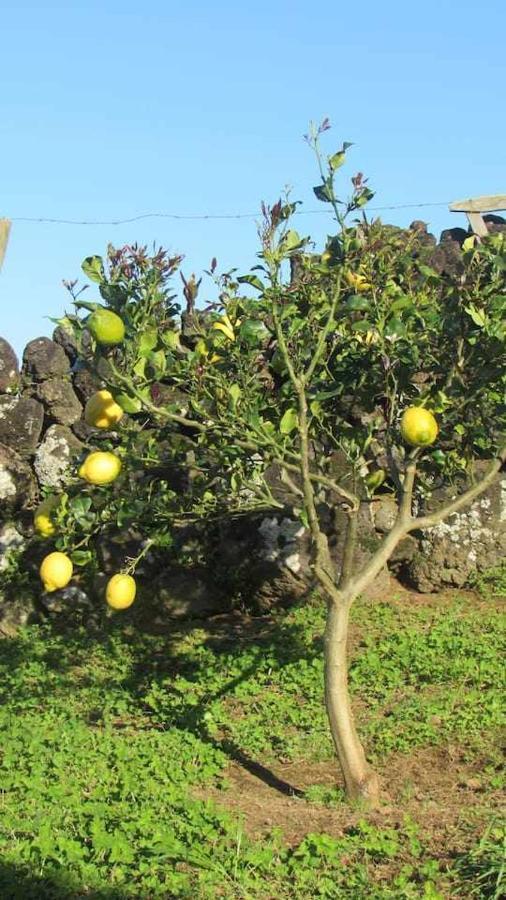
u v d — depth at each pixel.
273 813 6.11
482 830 5.60
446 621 9.22
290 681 8.35
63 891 4.81
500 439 7.20
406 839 5.60
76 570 10.23
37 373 10.75
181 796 6.06
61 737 7.20
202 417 6.06
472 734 7.11
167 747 7.11
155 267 5.62
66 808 5.82
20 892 4.81
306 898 4.93
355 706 7.85
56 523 6.35
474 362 6.25
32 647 9.55
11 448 10.66
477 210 10.10
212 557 10.16
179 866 5.19
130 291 5.50
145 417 6.95
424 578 10.02
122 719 7.95
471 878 5.02
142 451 7.23
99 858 5.15
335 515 9.73
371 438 6.44
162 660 9.17
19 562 10.32
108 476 5.84
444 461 6.43
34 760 6.68
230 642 9.41
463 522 10.00
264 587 9.95
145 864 5.05
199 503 7.10
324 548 6.09
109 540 10.12
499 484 10.04
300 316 6.13
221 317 6.19
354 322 6.26
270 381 6.77
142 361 5.45
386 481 9.88
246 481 6.61
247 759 7.13
